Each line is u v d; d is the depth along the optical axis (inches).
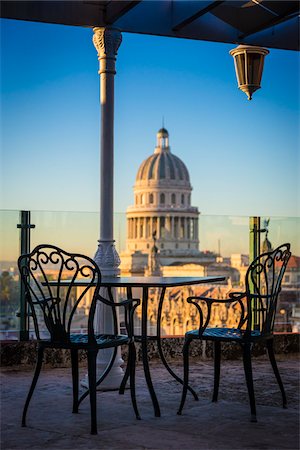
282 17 216.5
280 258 189.8
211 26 228.2
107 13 214.4
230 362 269.9
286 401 191.9
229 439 162.4
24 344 257.3
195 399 201.8
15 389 218.4
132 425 175.2
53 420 180.4
